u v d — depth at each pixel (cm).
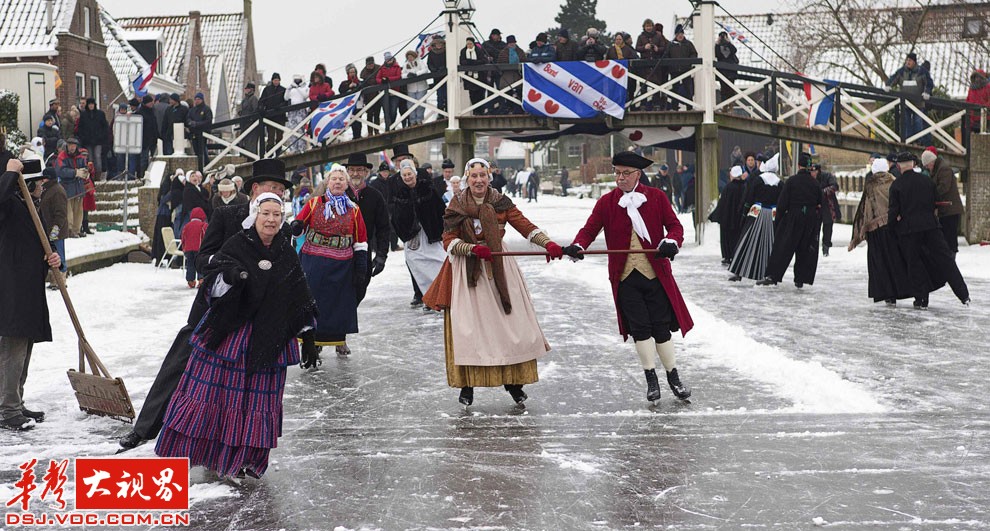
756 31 4594
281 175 600
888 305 1253
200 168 2348
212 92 5328
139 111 2434
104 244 1839
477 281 724
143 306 1342
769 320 1128
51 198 1373
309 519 491
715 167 2219
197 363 547
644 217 745
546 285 1516
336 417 712
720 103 2261
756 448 609
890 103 2269
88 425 683
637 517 486
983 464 570
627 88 2209
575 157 8844
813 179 1436
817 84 2258
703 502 507
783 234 1443
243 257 539
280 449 625
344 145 2292
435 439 645
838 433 643
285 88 2378
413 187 1220
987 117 2236
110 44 4212
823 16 3547
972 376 816
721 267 1788
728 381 810
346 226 904
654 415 702
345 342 977
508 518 488
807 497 513
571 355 938
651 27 2270
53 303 1305
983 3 3466
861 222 1247
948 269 1217
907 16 3488
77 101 3416
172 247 1838
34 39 3306
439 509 503
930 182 1213
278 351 541
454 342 720
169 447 540
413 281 1286
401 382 834
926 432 644
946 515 484
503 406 741
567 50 2191
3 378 675
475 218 729
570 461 586
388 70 2289
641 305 743
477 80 2283
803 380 788
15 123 2253
